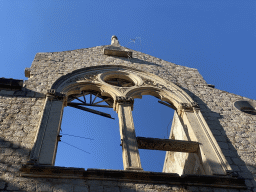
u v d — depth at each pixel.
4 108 12.85
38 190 9.41
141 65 18.91
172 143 12.70
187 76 18.48
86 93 17.08
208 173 11.52
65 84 15.40
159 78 17.34
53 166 10.08
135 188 9.96
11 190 9.28
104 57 19.27
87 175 10.05
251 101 16.30
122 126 12.91
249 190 10.63
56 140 11.59
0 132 11.59
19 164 10.33
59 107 13.27
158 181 10.27
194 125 13.71
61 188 9.57
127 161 11.19
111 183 9.98
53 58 18.12
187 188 10.25
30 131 11.83
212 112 14.99
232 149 12.70
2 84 14.07
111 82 17.50
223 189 10.43
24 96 13.80
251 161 12.12
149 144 12.70
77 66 17.58
